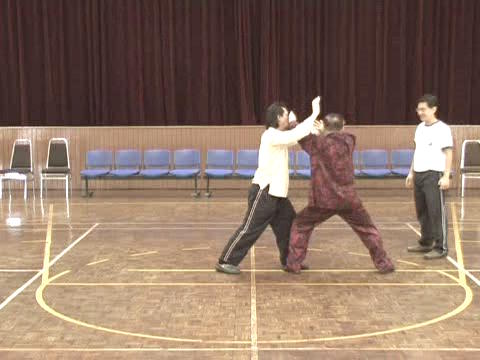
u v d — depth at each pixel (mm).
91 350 4000
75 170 12797
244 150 12133
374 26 13781
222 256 5953
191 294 5262
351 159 5629
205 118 13984
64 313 4766
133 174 11695
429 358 3844
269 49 13766
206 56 13844
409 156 12016
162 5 13727
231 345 4070
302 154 12008
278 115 5727
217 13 13797
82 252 6898
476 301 5039
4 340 4195
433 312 4758
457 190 12383
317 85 13961
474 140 12195
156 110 13969
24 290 5406
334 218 9023
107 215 9508
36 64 13797
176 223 8758
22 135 12727
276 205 5848
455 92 13820
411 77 14000
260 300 5082
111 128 12750
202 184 12742
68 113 13953
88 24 13742
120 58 13828
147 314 4730
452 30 13711
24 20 13664
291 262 5914
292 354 3912
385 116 13961
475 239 7551
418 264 6289
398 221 8875
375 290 5367
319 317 4641
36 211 9945
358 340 4156
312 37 13867
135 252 6895
